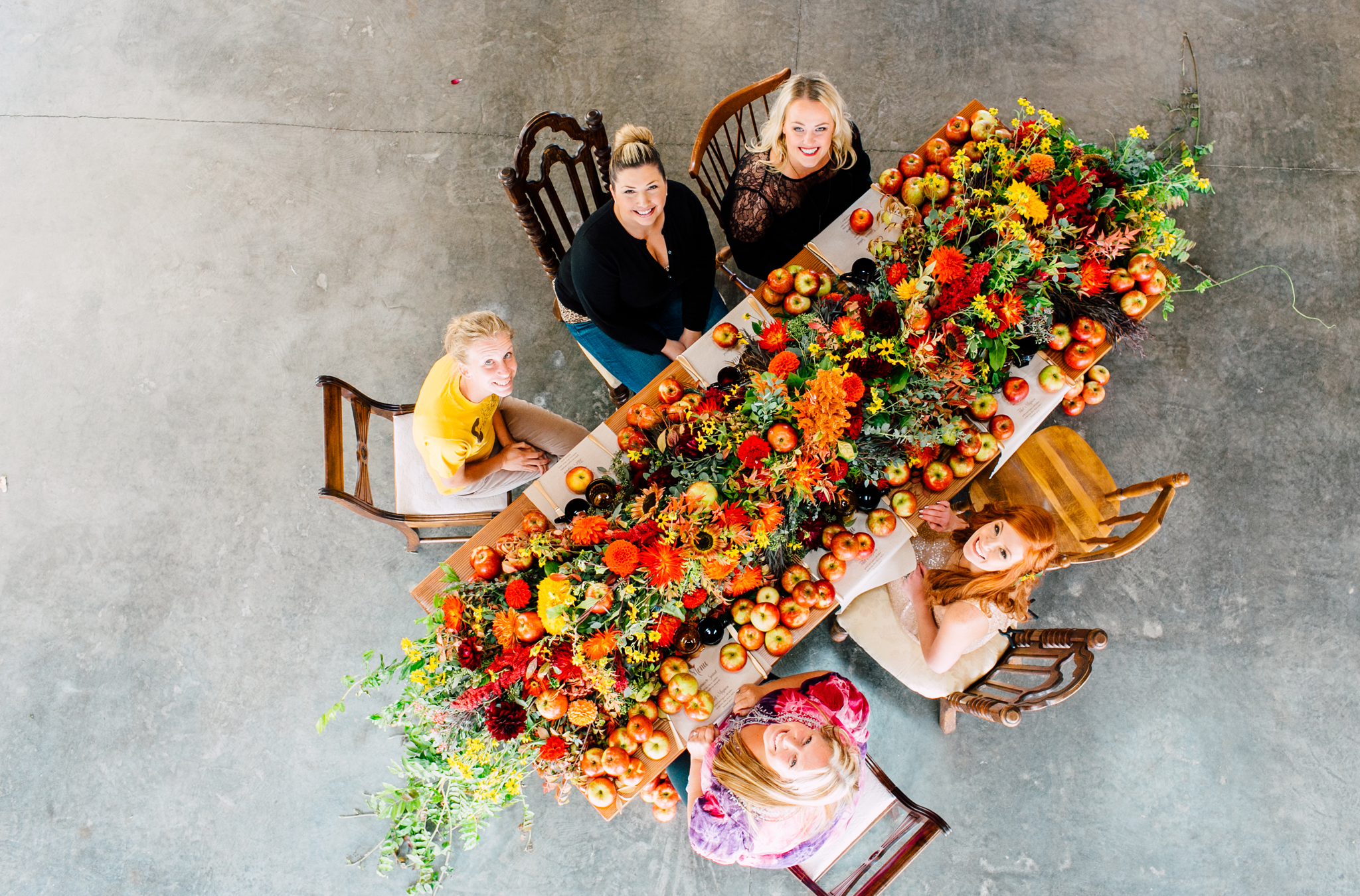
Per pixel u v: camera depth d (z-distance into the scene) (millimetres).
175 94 3410
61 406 3188
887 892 2846
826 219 2506
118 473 3139
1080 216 2049
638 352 2656
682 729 2051
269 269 3277
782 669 2955
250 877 2879
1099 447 3082
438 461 2363
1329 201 3191
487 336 2041
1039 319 1999
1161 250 2105
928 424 1995
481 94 3395
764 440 1873
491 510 2631
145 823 2906
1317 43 3316
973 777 2896
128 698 2986
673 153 3348
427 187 3332
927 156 2334
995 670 2465
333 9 3457
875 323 1881
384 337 3242
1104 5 3375
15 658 3012
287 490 3129
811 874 2359
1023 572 2209
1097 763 2891
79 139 3381
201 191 3334
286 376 3209
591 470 2186
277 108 3396
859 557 2012
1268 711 2900
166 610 3043
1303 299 3131
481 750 1809
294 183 3340
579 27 3420
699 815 1983
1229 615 2961
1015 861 2850
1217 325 3123
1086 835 2855
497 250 3289
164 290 3266
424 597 2197
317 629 3033
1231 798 2857
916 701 2938
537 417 2641
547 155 2309
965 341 1926
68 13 3475
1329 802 2844
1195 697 2916
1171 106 3295
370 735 2969
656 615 1864
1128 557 2996
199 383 3203
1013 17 3379
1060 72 3340
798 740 1874
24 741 2961
